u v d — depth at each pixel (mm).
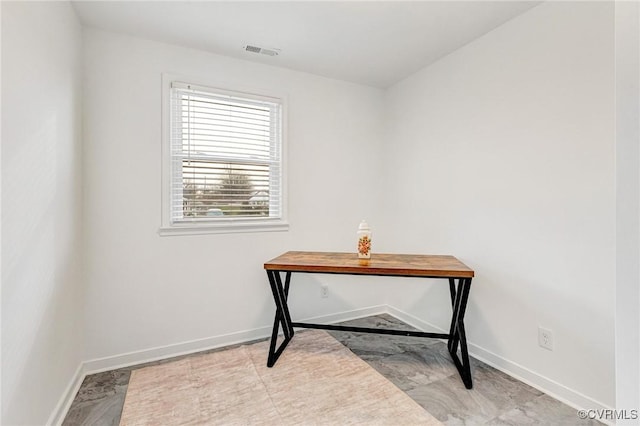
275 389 1961
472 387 1983
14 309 1255
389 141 3322
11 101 1237
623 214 719
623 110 724
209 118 2592
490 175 2275
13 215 1252
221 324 2615
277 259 2352
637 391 692
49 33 1592
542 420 1683
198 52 2510
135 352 2314
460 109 2510
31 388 1395
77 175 2039
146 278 2355
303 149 2965
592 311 1717
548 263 1919
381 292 3396
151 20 2105
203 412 1743
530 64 2008
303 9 1997
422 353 2459
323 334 2828
